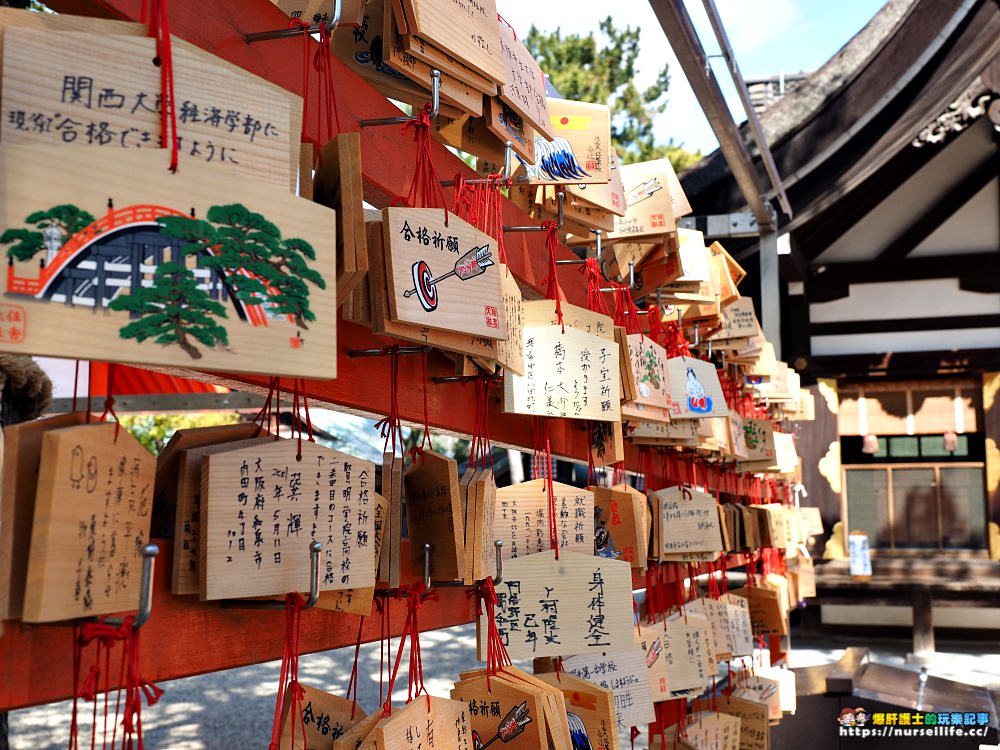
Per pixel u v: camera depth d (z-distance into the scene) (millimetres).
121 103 686
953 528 8102
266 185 742
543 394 1561
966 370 8031
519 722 1289
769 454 3807
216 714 5465
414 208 1072
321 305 766
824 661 7340
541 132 1452
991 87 6012
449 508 1165
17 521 661
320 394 1117
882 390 8359
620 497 1964
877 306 8305
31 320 610
